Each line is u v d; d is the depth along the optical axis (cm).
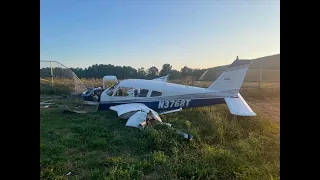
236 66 813
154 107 830
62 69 952
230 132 563
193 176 337
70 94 887
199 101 818
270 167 364
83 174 363
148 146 481
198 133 575
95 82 1644
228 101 782
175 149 434
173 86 829
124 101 841
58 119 724
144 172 371
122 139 525
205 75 1502
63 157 423
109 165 395
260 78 1259
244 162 388
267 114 807
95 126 637
